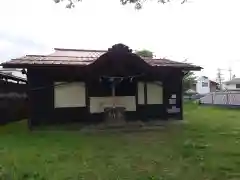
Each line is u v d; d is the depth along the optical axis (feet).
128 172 17.62
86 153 23.03
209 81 178.50
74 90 39.04
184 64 43.50
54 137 31.19
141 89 42.42
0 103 43.93
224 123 42.45
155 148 24.71
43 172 17.66
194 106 86.89
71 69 38.63
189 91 149.69
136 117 41.96
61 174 17.29
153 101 43.04
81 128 37.17
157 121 42.70
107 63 37.86
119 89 41.39
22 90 57.21
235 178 16.29
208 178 16.31
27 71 37.47
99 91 40.11
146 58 46.29
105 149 24.54
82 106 39.34
